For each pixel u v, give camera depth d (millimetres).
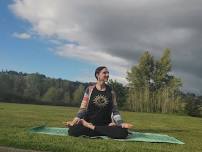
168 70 67562
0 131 8727
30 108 26703
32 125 11648
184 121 23391
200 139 10703
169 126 16875
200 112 61250
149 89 67312
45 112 21953
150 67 68062
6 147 7031
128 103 67125
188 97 63219
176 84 65688
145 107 65938
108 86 10625
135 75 67938
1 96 62969
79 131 9516
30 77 67750
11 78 65875
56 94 67500
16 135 8078
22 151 6906
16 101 63250
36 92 67250
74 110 28953
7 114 17016
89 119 10289
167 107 64438
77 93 67188
